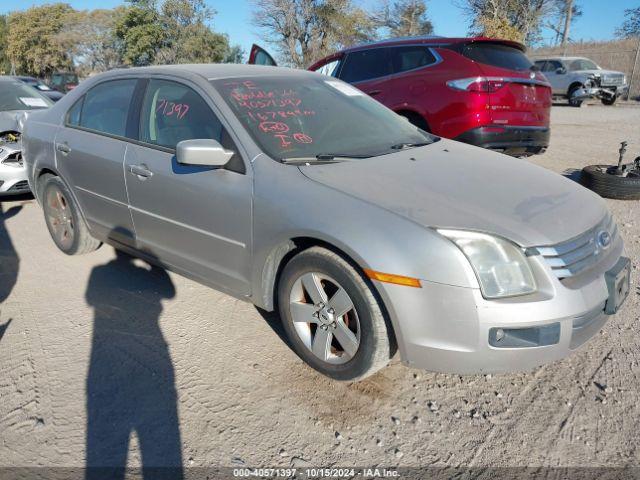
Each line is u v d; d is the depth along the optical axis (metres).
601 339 3.19
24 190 5.93
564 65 20.22
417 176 2.85
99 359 3.07
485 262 2.33
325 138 3.25
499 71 5.97
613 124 13.27
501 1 31.17
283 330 3.35
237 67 3.74
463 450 2.38
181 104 3.41
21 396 2.75
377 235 2.42
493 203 2.60
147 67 3.88
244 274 3.03
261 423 2.55
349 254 2.49
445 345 2.38
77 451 2.39
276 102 3.36
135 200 3.58
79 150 4.01
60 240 4.60
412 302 2.37
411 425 2.53
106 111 3.96
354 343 2.63
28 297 3.85
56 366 3.00
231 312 3.58
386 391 2.77
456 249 2.32
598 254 2.62
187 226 3.26
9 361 3.06
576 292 2.40
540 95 6.34
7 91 6.86
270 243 2.80
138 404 2.68
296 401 2.69
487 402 2.68
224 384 2.83
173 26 35.72
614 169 6.18
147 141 3.55
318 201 2.63
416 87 6.39
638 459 2.30
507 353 2.36
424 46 6.47
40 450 2.40
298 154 3.02
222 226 3.04
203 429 2.51
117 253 4.66
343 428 2.51
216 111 3.18
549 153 8.91
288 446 2.41
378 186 2.69
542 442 2.41
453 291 2.31
